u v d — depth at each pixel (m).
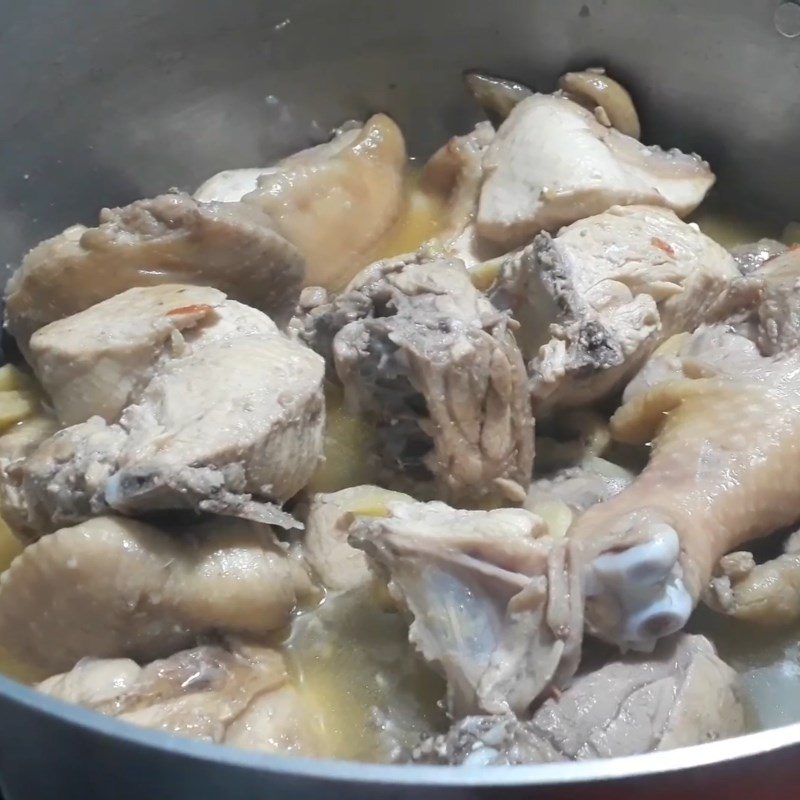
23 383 0.45
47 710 0.31
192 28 0.47
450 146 0.50
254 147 0.51
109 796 0.33
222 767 0.30
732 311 0.43
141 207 0.43
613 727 0.36
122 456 0.38
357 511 0.41
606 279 0.43
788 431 0.39
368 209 0.48
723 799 0.31
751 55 0.47
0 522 0.42
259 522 0.39
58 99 0.45
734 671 0.38
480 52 0.50
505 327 0.41
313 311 0.45
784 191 0.49
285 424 0.39
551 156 0.47
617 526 0.37
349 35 0.49
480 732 0.35
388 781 0.30
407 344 0.39
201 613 0.37
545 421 0.44
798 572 0.39
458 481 0.41
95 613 0.37
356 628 0.40
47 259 0.43
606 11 0.48
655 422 0.42
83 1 0.44
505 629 0.37
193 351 0.41
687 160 0.49
